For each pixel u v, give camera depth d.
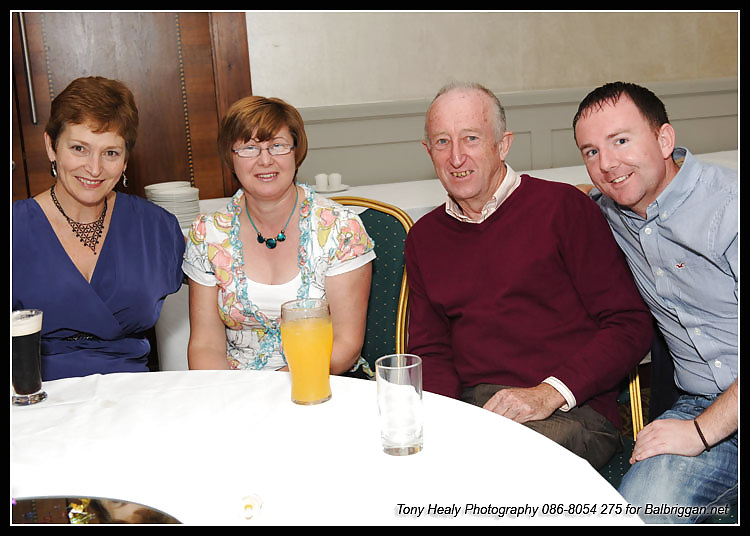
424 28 3.32
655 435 1.40
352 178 3.38
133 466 0.97
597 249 1.60
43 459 1.00
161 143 3.21
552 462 0.91
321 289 1.71
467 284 1.64
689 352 1.55
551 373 1.60
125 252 1.76
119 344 1.81
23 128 3.09
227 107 3.23
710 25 3.61
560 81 3.50
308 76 3.27
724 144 3.74
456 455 0.95
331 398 1.16
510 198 1.63
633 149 1.44
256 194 1.65
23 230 1.70
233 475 0.93
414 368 0.95
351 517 0.82
